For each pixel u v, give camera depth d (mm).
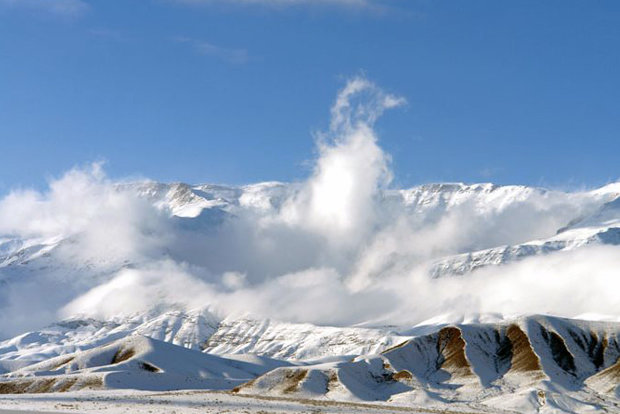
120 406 166250
